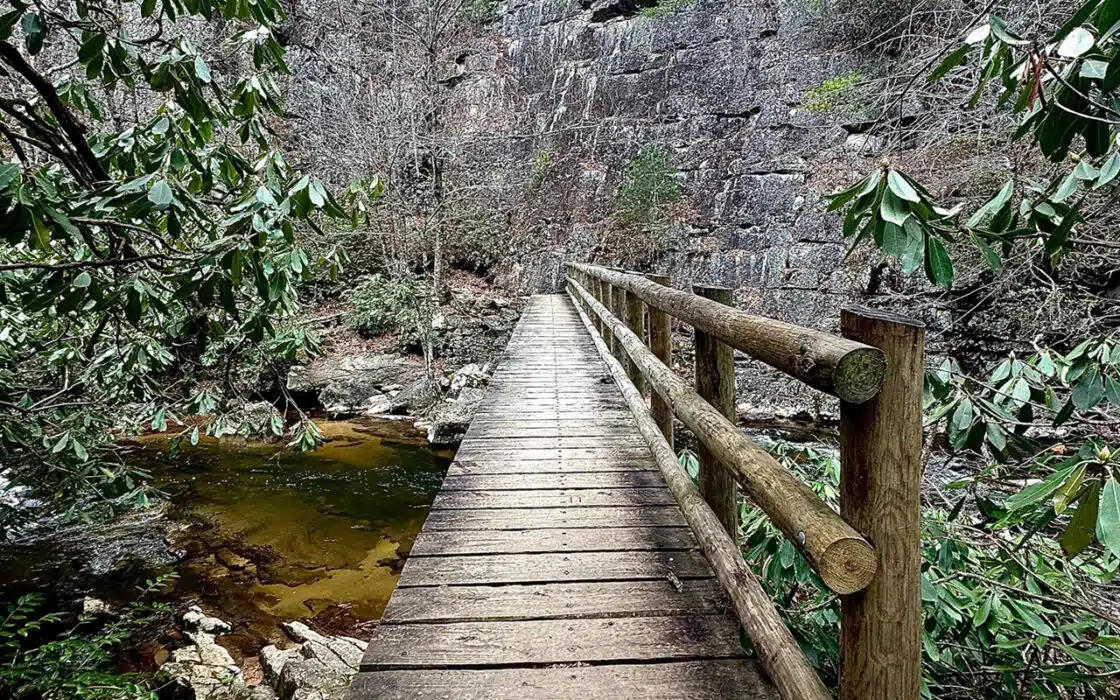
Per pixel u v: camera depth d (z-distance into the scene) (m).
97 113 2.56
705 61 11.76
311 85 11.59
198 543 5.05
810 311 9.14
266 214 1.89
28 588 4.30
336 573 4.61
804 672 1.04
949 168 4.18
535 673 1.35
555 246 12.86
